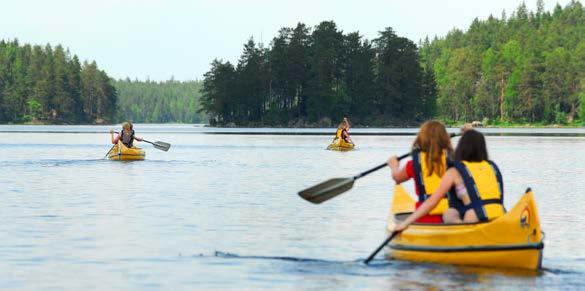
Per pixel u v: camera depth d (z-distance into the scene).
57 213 18.72
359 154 49.62
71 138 85.06
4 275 11.75
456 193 12.41
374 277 11.62
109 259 13.02
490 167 12.41
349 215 18.70
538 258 11.71
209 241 14.84
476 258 12.02
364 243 14.70
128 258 13.12
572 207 20.59
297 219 17.92
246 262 12.84
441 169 12.85
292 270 12.20
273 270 12.20
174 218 18.00
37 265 12.52
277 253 13.63
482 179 12.28
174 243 14.59
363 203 21.17
